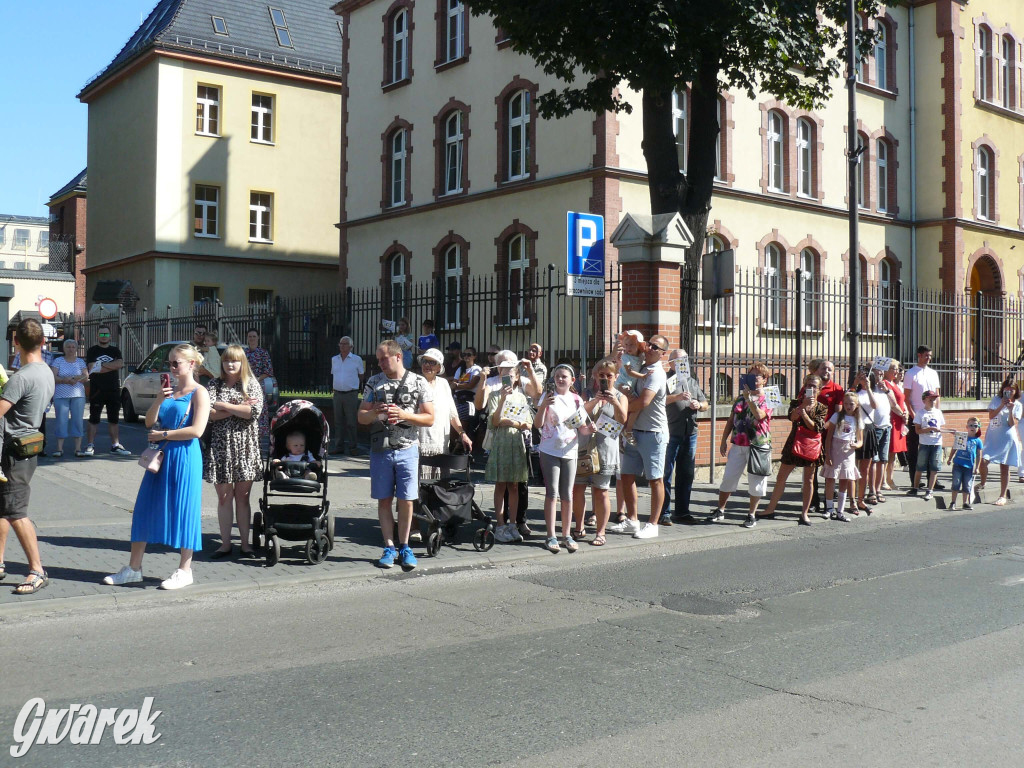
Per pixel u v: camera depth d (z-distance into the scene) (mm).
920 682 5262
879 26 16281
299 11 36438
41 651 5715
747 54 14469
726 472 11469
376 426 8328
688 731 4477
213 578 7633
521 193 23203
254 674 5305
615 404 9656
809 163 26016
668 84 13625
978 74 29047
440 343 16469
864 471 12516
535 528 10523
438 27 25672
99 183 36062
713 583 7926
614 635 6234
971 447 13570
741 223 24156
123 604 6934
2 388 7184
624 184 21406
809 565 8812
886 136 27875
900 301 18344
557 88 22281
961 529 11383
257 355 14016
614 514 11469
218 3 34344
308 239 35219
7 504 6898
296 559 8477
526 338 22016
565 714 4695
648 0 12930
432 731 4445
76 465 13641
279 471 8266
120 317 26969
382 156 27562
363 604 7062
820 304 16922
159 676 5250
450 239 25234
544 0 13742
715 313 13914
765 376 11266
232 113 33500
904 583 8008
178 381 7250
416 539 9492
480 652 5809
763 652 5848
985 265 29609
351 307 18781
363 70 28406
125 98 34094
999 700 4961
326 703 4824
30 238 69812
